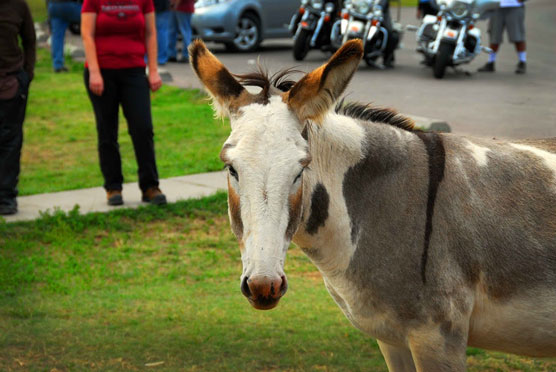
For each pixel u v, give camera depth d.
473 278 3.19
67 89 14.71
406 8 30.41
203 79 3.08
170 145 10.45
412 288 3.16
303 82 2.90
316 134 3.15
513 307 3.20
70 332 4.87
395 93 12.61
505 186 3.26
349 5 14.87
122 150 10.34
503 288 3.19
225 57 16.80
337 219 3.20
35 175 9.07
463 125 10.05
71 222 7.09
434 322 3.16
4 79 7.11
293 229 2.80
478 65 16.19
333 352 4.61
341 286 3.30
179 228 7.18
